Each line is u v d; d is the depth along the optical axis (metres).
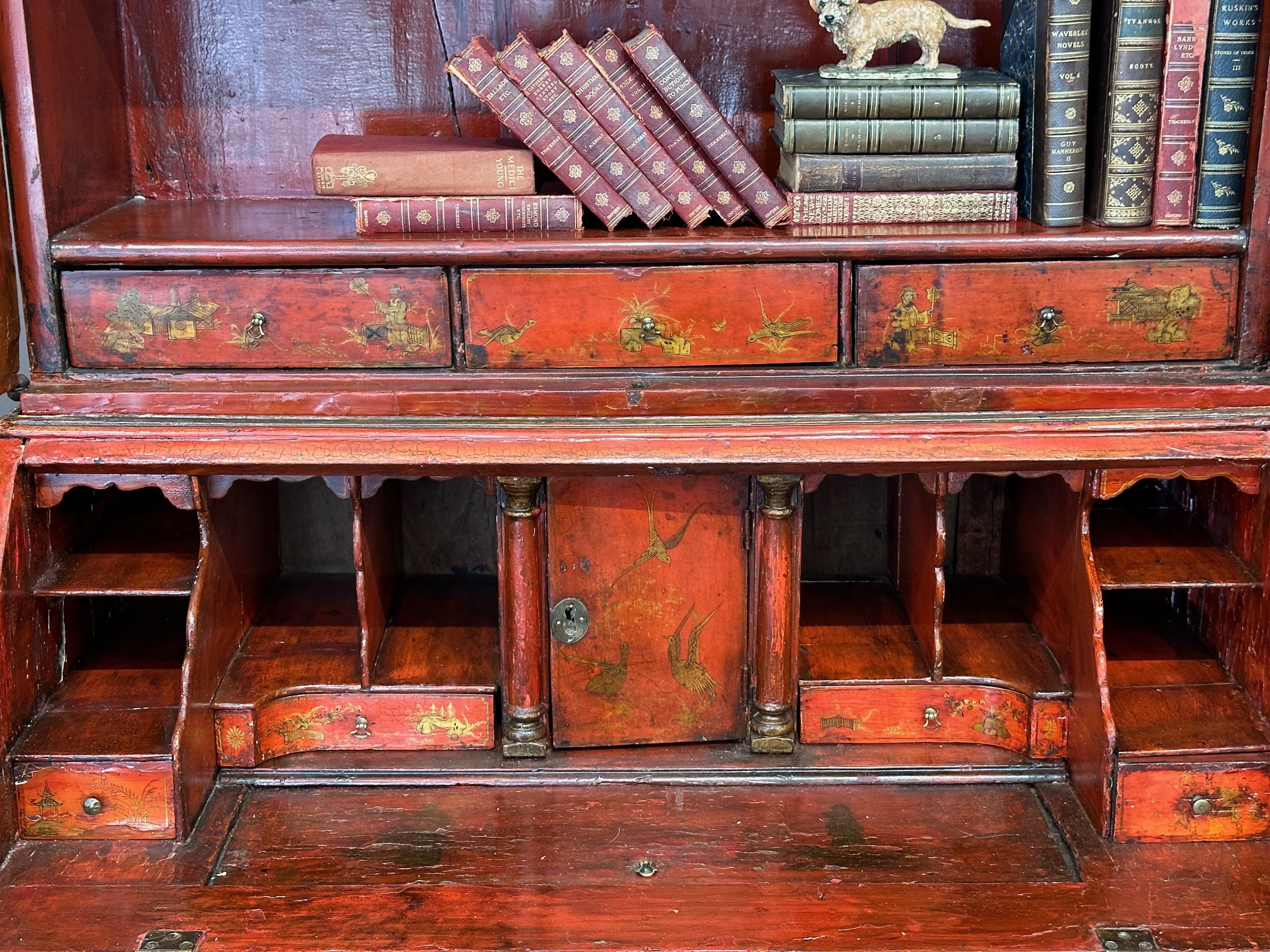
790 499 2.32
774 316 2.22
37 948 2.03
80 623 2.55
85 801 2.26
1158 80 2.18
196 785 2.32
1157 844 2.27
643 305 2.21
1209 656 2.53
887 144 2.25
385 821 2.34
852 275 2.21
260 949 2.04
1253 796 2.26
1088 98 2.28
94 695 2.43
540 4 2.55
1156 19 2.16
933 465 2.20
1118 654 2.54
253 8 2.56
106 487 2.26
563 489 2.32
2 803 2.22
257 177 2.64
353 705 2.45
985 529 2.86
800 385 2.23
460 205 2.24
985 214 2.31
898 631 2.62
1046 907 2.13
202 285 2.21
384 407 2.23
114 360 2.24
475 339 2.23
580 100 2.20
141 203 2.60
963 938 2.06
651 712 2.46
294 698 2.44
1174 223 2.24
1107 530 2.51
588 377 2.24
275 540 2.82
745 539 2.37
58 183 2.24
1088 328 2.24
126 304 2.22
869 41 2.27
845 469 2.22
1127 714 2.34
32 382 2.24
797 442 2.19
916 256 2.20
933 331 2.24
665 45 2.19
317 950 2.03
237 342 2.23
